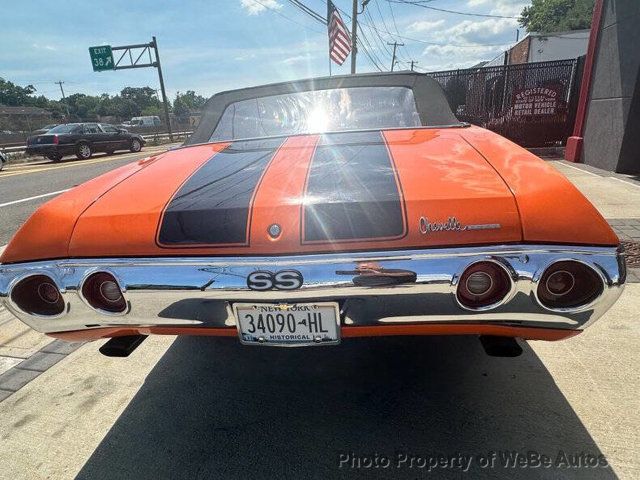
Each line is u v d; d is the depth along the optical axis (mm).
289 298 1288
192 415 1820
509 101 9219
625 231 3686
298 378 2018
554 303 1224
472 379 1926
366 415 1757
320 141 1863
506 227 1206
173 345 2367
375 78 2314
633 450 1506
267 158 1692
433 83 2221
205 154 1889
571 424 1635
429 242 1222
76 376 2137
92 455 1643
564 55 18312
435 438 1619
